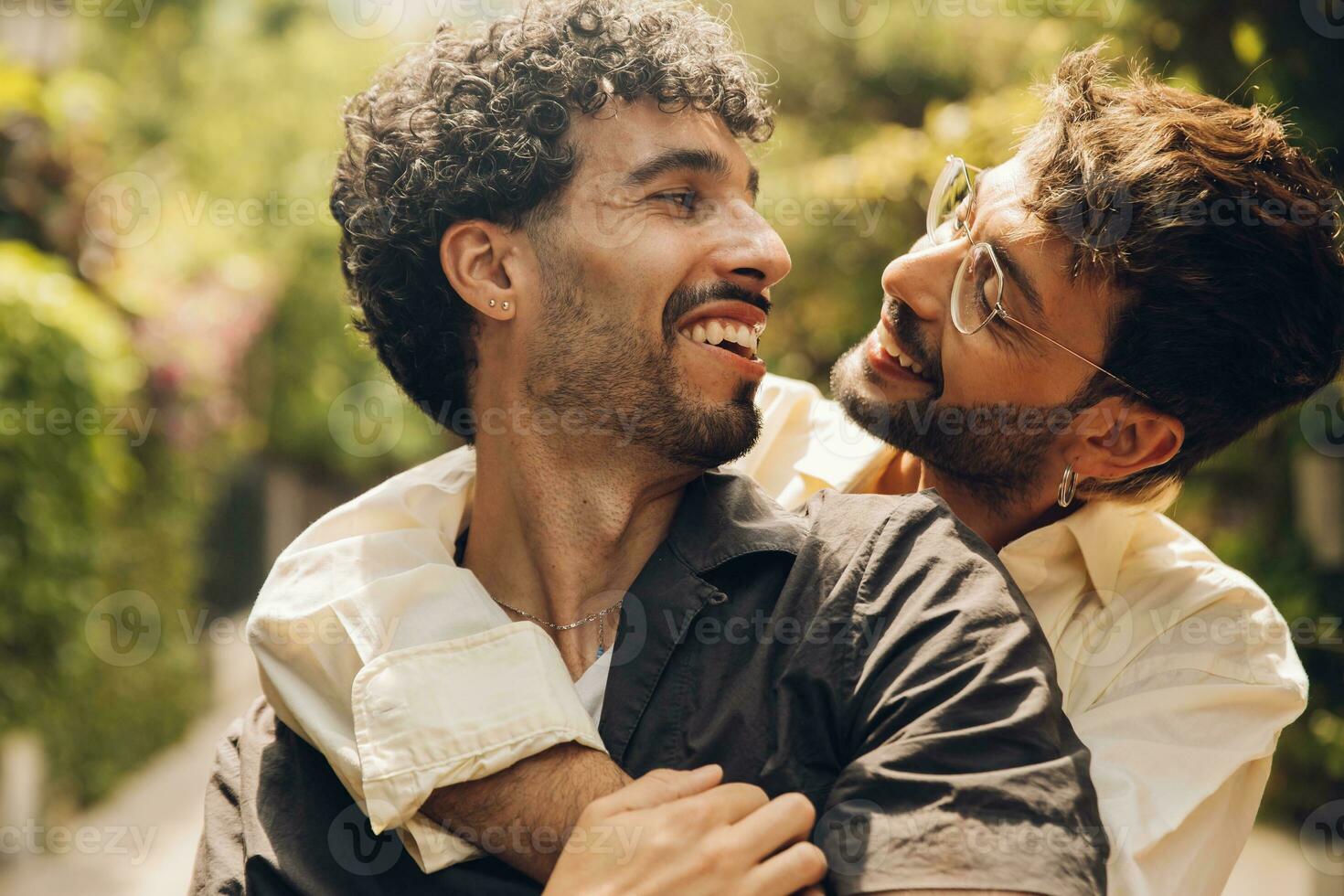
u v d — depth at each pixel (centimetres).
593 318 135
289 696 131
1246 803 145
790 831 112
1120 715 145
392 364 156
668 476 139
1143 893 124
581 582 140
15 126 505
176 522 632
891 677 117
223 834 139
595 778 118
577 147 136
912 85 562
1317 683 355
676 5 146
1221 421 160
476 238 142
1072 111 157
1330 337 158
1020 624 118
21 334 424
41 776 479
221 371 717
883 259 503
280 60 1183
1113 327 153
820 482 173
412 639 128
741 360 137
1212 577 160
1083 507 166
